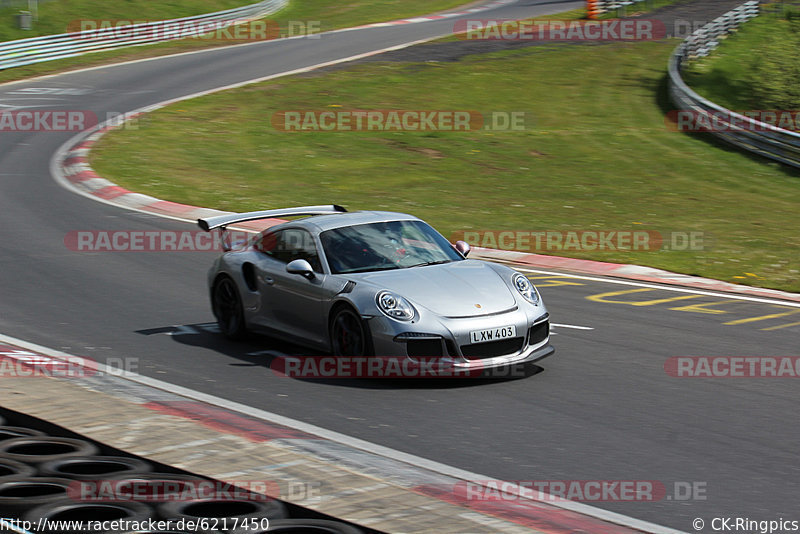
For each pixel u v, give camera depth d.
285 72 130.38
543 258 53.38
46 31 158.62
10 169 77.75
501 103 114.88
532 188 77.38
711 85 130.12
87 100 112.25
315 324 31.53
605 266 51.38
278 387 28.91
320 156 87.00
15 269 46.88
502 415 26.22
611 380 29.72
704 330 36.81
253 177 78.06
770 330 36.94
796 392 28.55
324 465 20.50
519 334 29.39
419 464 22.38
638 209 70.81
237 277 34.56
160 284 44.44
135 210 64.31
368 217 34.31
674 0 191.12
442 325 28.55
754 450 23.55
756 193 79.12
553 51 145.25
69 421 23.25
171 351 33.25
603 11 178.38
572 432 24.84
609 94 120.88
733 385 29.23
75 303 40.44
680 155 92.94
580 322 38.00
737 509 19.83
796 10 171.25
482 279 31.06
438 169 83.38
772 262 53.66
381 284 30.06
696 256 54.91
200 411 26.22
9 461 20.05
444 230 61.09
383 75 128.00
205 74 130.00
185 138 92.31
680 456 23.09
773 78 134.00
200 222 36.34
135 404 25.02
